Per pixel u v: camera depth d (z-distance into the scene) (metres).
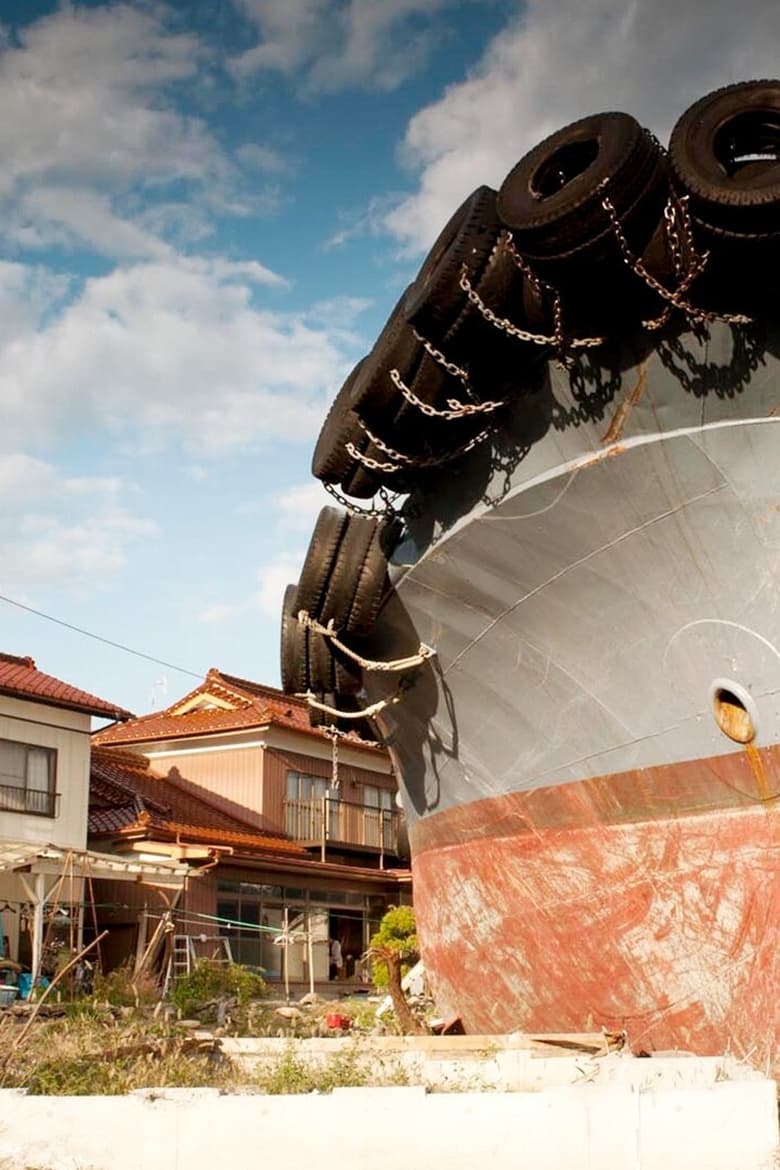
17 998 16.84
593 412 7.46
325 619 9.47
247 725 29.33
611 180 6.48
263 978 23.41
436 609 9.16
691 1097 5.16
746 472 7.06
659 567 7.66
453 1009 10.43
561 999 8.99
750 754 7.52
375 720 10.94
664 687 7.92
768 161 6.64
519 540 8.20
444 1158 5.41
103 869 19.52
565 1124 5.29
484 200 7.41
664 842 8.09
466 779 9.80
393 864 32.28
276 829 29.00
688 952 7.95
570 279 6.91
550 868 8.98
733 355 6.85
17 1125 5.99
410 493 8.96
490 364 7.71
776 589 7.22
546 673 8.66
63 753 23.62
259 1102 5.73
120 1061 8.35
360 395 8.35
